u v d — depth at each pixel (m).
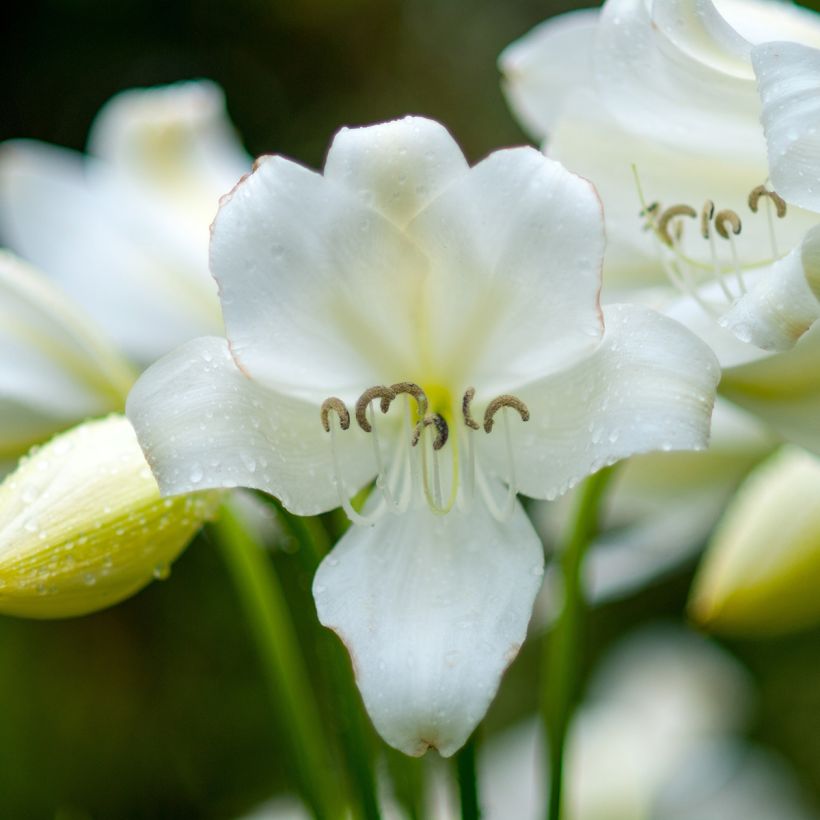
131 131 0.79
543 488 0.65
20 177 0.79
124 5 1.61
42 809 1.27
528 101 0.73
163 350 0.78
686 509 0.78
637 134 0.68
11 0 1.60
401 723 0.62
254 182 0.64
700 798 0.91
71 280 0.79
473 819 0.68
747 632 0.72
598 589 0.80
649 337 0.63
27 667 1.29
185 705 1.33
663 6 0.65
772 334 0.64
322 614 0.64
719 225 0.67
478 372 0.65
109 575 0.66
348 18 1.63
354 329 0.65
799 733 1.26
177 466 0.63
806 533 0.71
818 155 0.63
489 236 0.64
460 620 0.63
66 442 0.68
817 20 0.69
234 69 1.63
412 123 0.64
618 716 0.89
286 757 0.71
